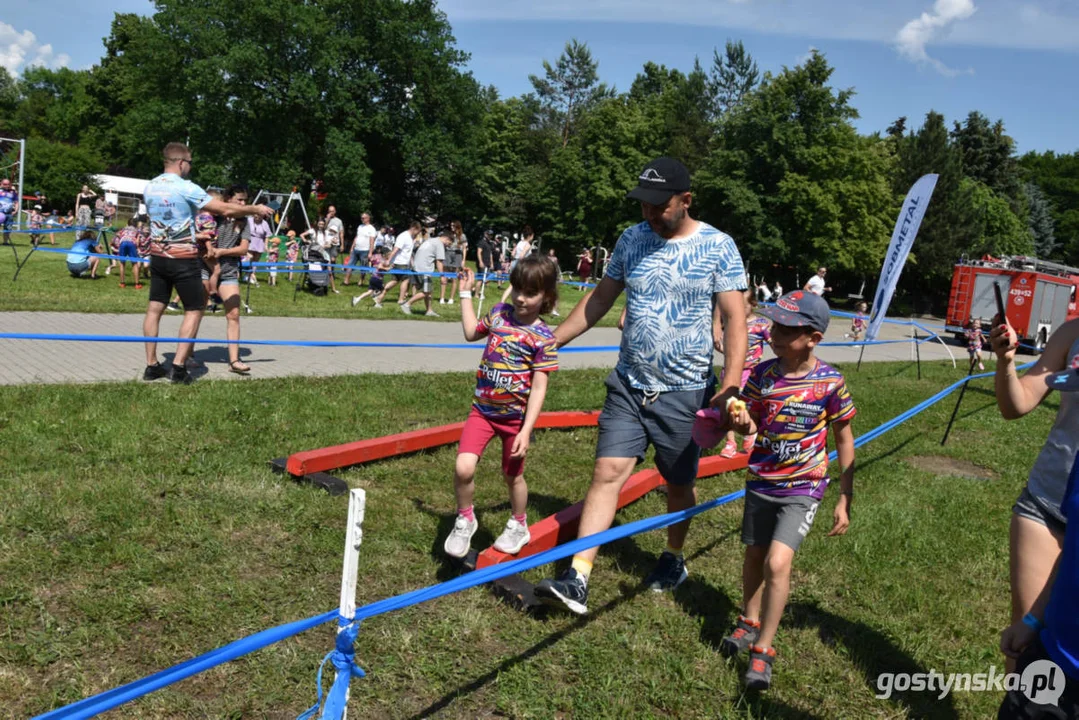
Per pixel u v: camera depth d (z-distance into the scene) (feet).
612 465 12.42
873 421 31.71
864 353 62.54
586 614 12.93
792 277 162.71
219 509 14.93
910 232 30.66
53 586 11.82
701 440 11.40
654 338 12.22
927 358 63.57
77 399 20.75
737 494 14.40
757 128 150.10
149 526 13.91
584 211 188.44
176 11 138.72
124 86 219.41
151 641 10.84
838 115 149.79
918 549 17.35
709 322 12.47
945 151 169.27
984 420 34.63
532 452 21.91
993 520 20.03
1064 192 259.39
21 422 18.51
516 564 9.53
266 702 9.84
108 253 58.80
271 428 20.40
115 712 9.33
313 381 26.61
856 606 14.42
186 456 17.52
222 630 11.21
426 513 16.07
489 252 68.49
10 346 27.55
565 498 18.31
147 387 22.88
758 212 149.28
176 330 34.24
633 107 201.05
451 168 163.12
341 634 7.75
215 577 12.53
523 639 11.98
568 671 11.32
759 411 11.56
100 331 31.83
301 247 78.13
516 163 204.33
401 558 14.03
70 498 14.56
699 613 13.43
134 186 168.25
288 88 140.77
